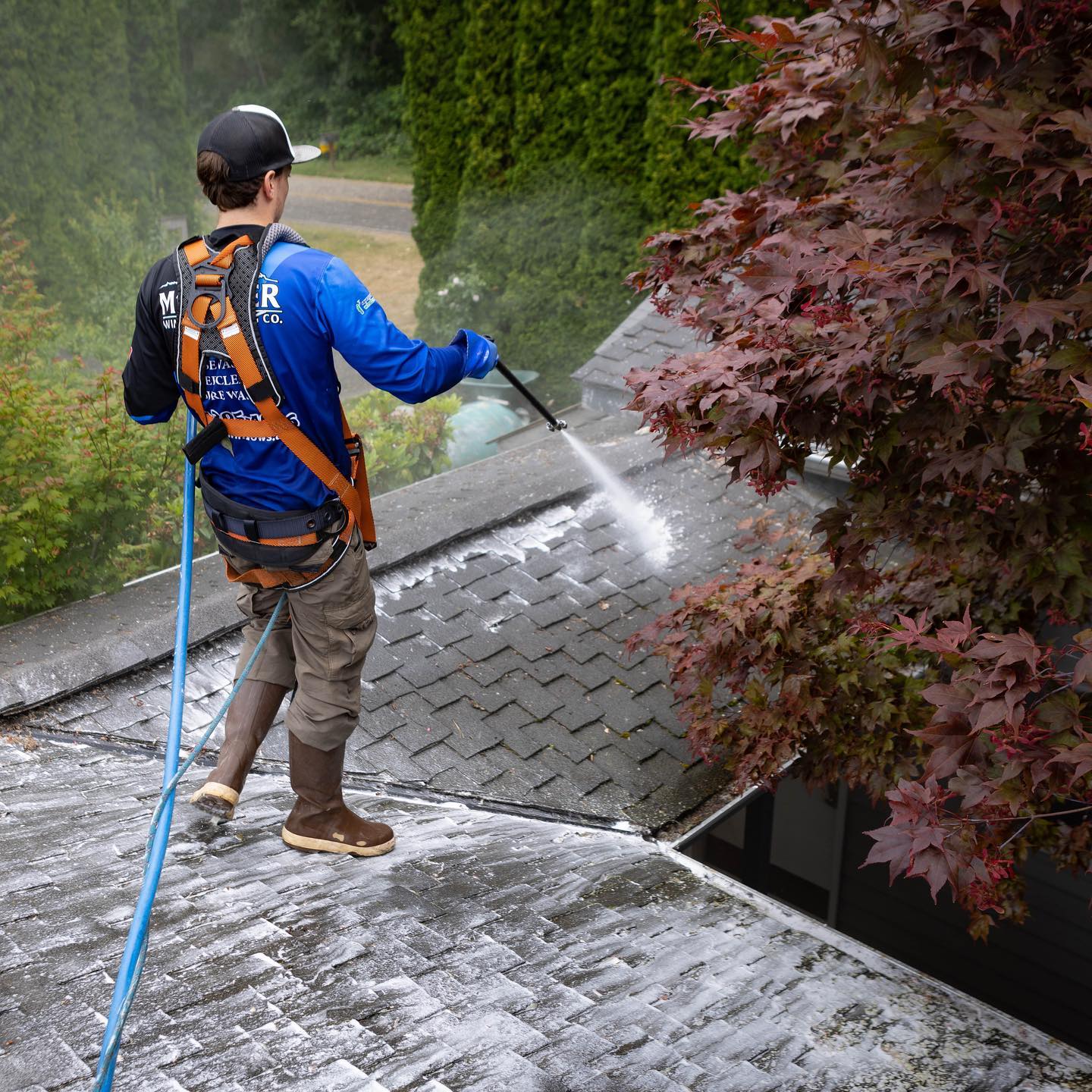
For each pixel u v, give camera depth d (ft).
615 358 27.35
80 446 20.17
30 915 9.44
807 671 15.67
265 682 10.72
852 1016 9.86
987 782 9.97
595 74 42.34
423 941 9.77
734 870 27.71
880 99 11.69
